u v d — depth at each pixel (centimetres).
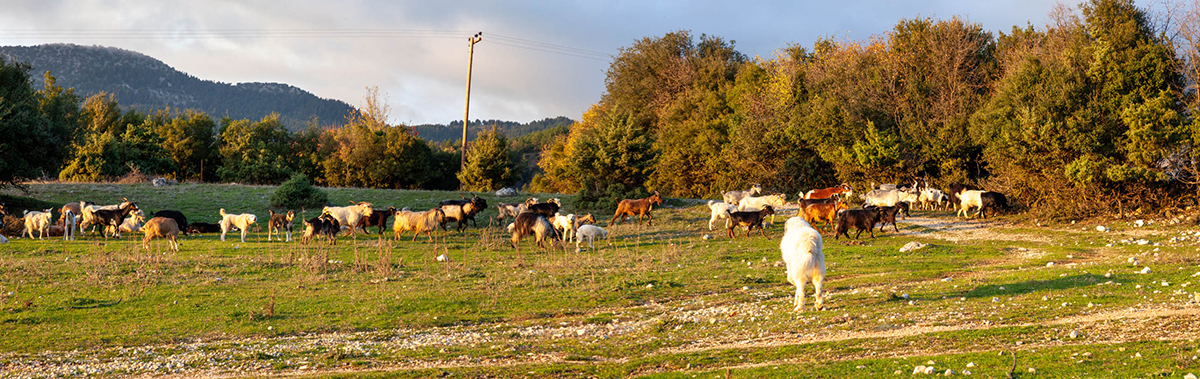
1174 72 2530
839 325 991
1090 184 2488
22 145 2836
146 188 3822
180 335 1131
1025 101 2820
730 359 841
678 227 2788
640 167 3538
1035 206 2744
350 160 6425
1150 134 2298
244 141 6256
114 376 893
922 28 4188
